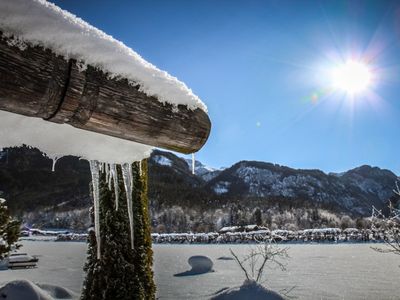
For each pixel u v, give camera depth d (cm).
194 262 1969
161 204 10081
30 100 64
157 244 5719
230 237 5825
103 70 74
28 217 10738
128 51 83
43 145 83
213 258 2781
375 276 1662
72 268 2184
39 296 912
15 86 61
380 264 2164
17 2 62
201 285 1495
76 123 75
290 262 2353
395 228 662
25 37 62
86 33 73
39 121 80
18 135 79
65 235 7056
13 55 61
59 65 67
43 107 67
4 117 76
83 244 5594
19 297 884
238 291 919
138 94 81
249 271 1936
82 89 70
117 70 77
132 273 635
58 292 1116
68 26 69
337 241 5059
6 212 791
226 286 1455
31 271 2027
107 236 646
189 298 1213
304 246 4266
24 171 15038
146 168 722
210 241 6006
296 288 1365
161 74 90
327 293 1263
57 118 71
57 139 84
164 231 8506
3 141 78
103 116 76
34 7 65
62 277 1756
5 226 786
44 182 14350
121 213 659
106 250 639
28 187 13800
